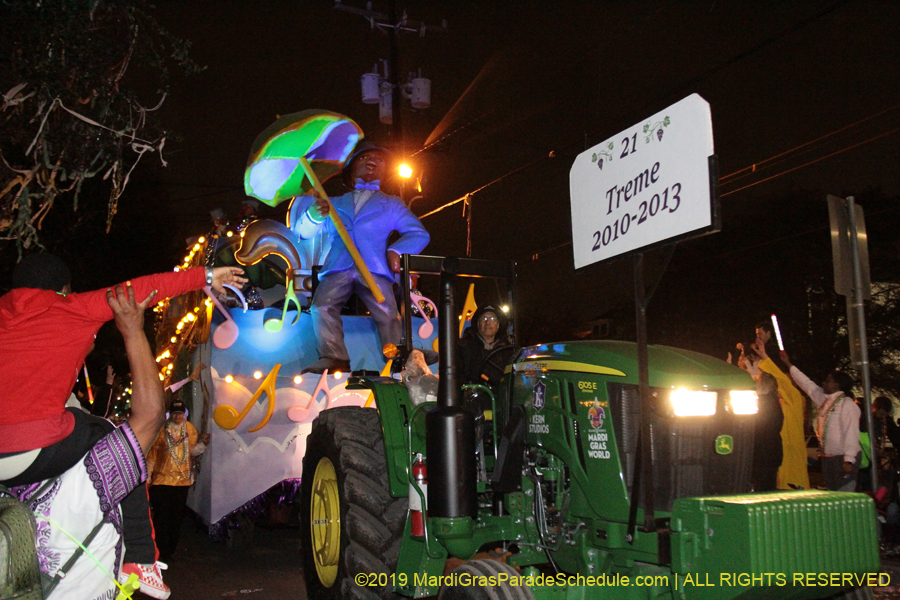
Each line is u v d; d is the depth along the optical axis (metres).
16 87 5.29
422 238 7.46
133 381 2.72
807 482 6.79
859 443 6.52
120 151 5.84
